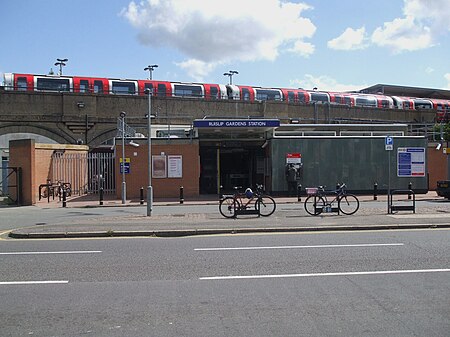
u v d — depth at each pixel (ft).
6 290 21.33
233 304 18.83
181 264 26.53
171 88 127.95
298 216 48.44
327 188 83.20
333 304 18.70
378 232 38.81
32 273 24.66
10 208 70.79
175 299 19.61
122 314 17.69
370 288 21.03
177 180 82.84
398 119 154.81
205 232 38.88
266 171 87.35
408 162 85.30
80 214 58.59
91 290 21.18
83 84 119.75
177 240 35.78
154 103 123.75
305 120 135.13
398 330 15.71
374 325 16.21
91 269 25.53
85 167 91.35
